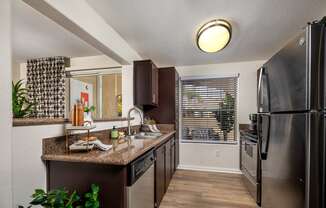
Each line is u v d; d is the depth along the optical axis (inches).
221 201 85.7
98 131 71.9
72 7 52.2
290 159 49.4
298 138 45.9
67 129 53.4
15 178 41.8
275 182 58.4
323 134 41.7
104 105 120.6
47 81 117.3
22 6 61.1
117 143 68.9
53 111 113.9
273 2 59.2
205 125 135.6
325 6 60.9
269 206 63.9
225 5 61.0
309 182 42.3
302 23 72.7
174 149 122.0
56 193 37.0
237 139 128.0
